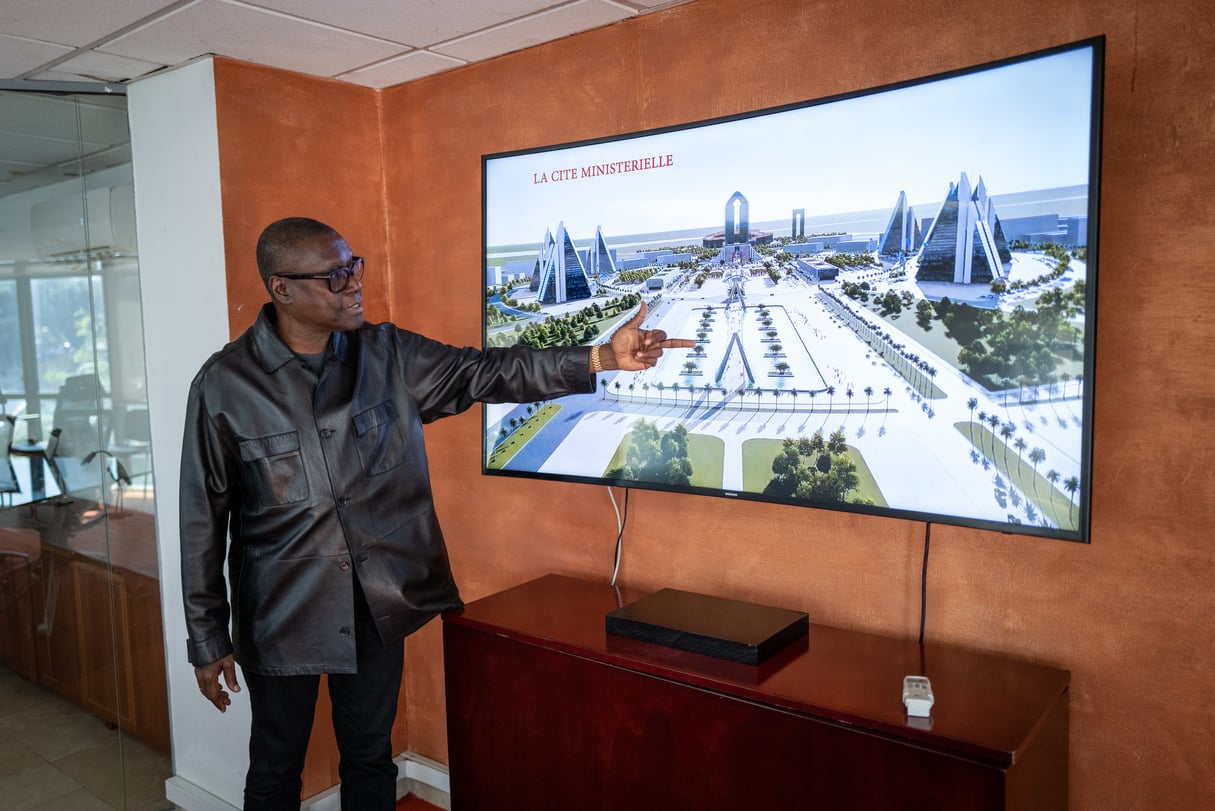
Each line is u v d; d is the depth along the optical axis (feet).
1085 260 5.13
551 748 6.66
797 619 6.44
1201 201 5.16
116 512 9.22
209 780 9.17
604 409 7.35
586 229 7.33
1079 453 5.23
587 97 7.86
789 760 5.40
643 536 7.86
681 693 5.86
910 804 4.94
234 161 8.34
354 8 6.97
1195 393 5.25
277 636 6.26
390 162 9.57
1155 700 5.50
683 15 7.21
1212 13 5.04
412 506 6.66
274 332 6.34
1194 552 5.31
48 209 8.74
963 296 5.60
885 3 6.20
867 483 6.10
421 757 9.85
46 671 8.91
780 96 6.75
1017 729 4.84
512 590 7.79
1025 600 5.94
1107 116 5.41
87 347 9.02
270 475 6.22
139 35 7.50
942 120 5.60
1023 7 5.65
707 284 6.73
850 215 6.02
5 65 8.23
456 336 9.16
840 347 6.14
